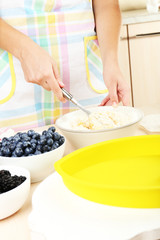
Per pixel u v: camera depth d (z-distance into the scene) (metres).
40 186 0.73
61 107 1.47
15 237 0.67
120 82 1.24
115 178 0.75
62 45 1.43
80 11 1.43
